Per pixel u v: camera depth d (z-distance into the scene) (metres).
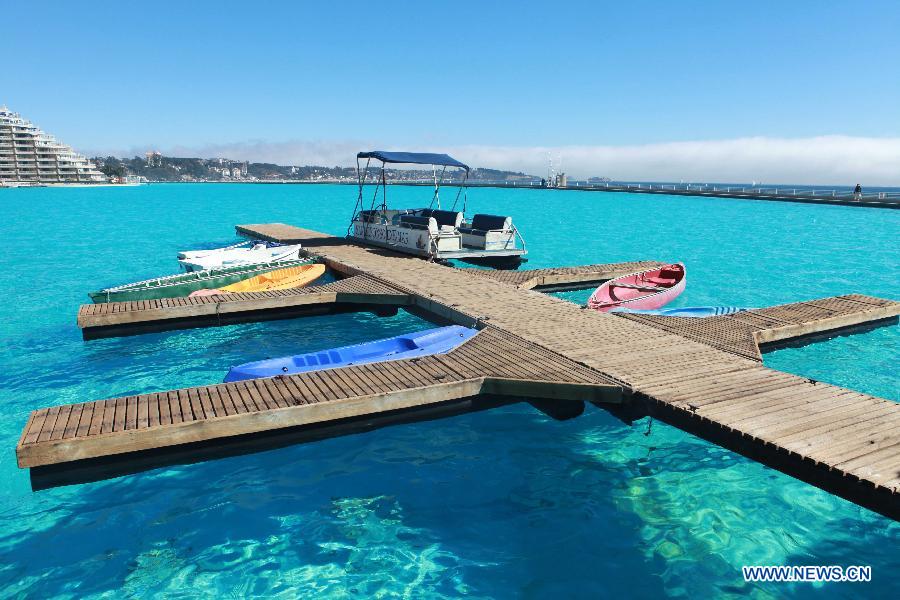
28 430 8.01
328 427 9.59
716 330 13.49
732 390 9.45
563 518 7.70
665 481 8.57
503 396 10.92
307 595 6.37
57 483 8.09
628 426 10.24
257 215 61.16
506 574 6.69
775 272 25.03
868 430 7.91
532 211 63.44
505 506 7.98
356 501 8.09
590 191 116.81
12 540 7.25
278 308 16.83
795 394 9.26
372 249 25.97
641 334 12.72
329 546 7.17
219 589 6.46
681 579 6.60
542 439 9.82
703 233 40.59
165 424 8.26
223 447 8.96
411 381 9.88
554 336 12.48
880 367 12.97
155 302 15.82
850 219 51.22
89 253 30.58
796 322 14.23
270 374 10.52
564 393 9.72
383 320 17.31
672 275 21.56
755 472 8.78
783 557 6.97
